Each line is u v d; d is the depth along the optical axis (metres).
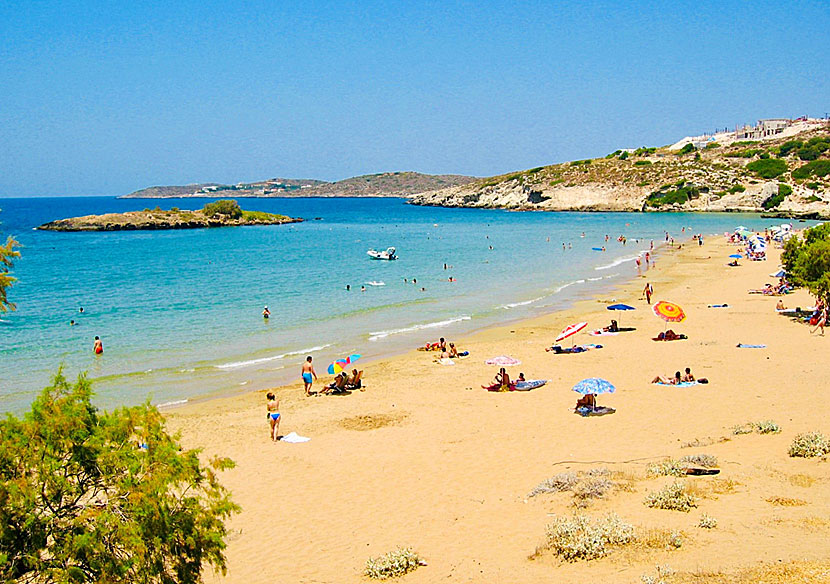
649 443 20.08
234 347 36.94
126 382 30.06
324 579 13.23
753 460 17.28
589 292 55.38
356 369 31.72
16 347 36.75
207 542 11.23
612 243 100.94
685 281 59.81
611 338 36.56
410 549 14.10
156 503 10.54
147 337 39.44
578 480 16.95
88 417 11.12
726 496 14.95
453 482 17.98
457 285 60.62
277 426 22.31
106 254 91.94
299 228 152.25
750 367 28.53
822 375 26.41
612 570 11.93
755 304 45.62
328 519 16.16
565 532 13.38
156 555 10.48
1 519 9.41
